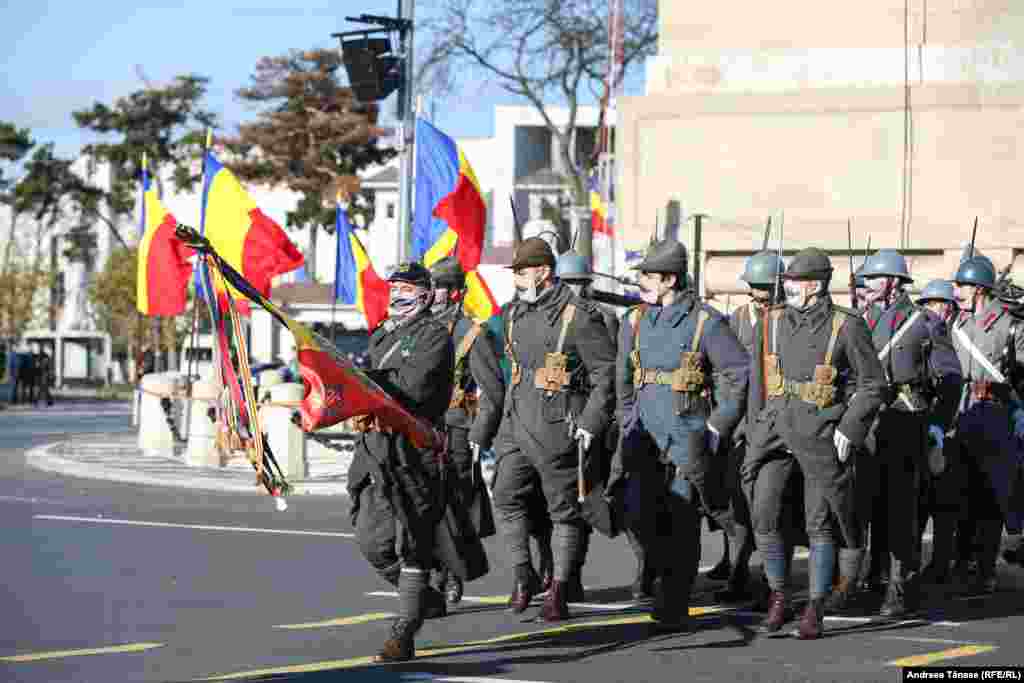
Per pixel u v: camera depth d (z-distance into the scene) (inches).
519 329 540.4
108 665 446.9
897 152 1012.5
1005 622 538.3
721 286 1045.2
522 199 3678.6
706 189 1047.0
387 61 1138.0
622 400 526.3
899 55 1015.6
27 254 5664.4
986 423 627.5
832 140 1023.6
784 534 511.5
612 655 467.2
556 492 534.3
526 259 536.1
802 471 512.4
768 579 513.7
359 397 435.8
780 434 506.6
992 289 657.0
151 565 677.3
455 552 461.4
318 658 461.4
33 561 682.2
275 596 594.6
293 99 4707.2
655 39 2849.4
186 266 1244.5
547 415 533.0
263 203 5497.1
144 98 5172.2
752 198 1036.5
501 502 552.4
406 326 463.5
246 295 429.1
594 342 528.7
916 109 1010.1
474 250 1074.7
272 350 2970.0
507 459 546.0
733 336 514.9
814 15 1033.5
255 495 1039.0
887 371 571.2
